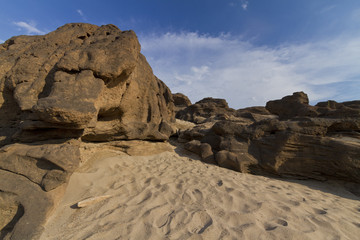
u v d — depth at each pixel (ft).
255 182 12.79
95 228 6.64
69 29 15.76
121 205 8.35
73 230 6.59
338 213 8.00
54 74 11.51
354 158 12.81
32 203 7.48
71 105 8.91
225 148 18.78
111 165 14.08
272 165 15.62
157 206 8.16
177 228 6.47
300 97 54.13
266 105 66.49
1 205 7.47
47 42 14.21
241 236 5.92
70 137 11.58
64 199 8.61
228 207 8.17
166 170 14.39
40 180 8.48
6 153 9.57
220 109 84.84
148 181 11.60
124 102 16.22
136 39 14.76
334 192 12.38
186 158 20.11
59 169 8.71
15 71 12.14
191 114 85.46
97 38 14.87
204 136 24.44
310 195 10.73
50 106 8.18
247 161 16.60
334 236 6.09
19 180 8.48
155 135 20.67
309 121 15.99
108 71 11.62
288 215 7.36
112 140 17.58
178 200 8.84
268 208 7.86
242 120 48.19
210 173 14.12
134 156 17.53
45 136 11.09
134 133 18.51
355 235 6.31
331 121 15.87
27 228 6.47
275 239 5.77
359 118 15.97
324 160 14.12
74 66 11.37
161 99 29.94
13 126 12.43
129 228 6.54
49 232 6.52
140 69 19.43
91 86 11.08
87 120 9.55
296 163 15.20
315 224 6.74
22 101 10.84
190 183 11.26
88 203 8.31
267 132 17.90
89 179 10.95
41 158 8.92
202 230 6.30
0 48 16.87
